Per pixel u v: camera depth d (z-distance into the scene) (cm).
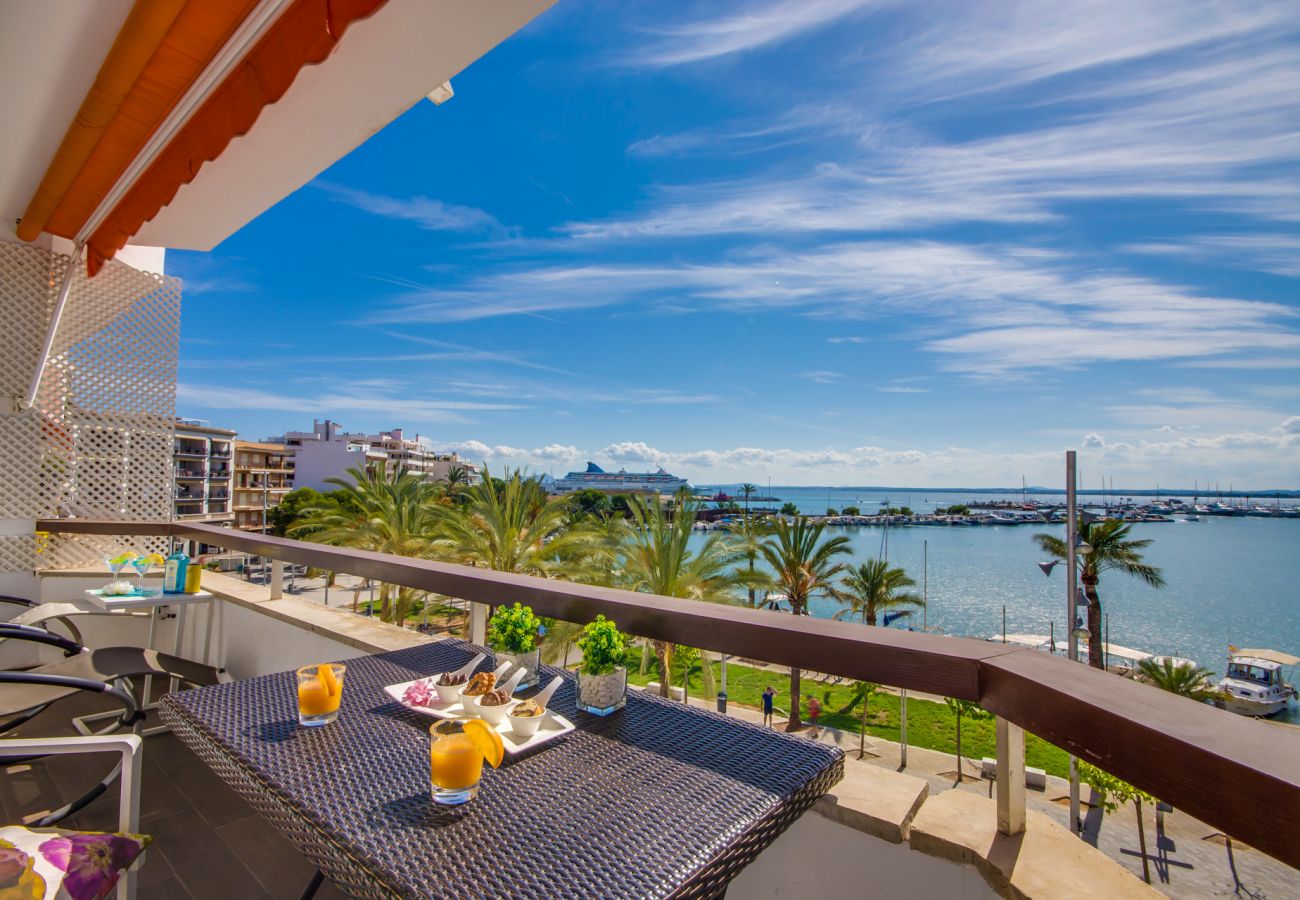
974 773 1955
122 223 297
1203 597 8256
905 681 117
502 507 2167
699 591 1798
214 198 313
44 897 100
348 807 93
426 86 212
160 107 212
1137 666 2777
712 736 124
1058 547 3025
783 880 133
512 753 112
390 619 2392
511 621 153
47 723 281
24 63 219
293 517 4859
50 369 423
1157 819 1432
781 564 2609
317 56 149
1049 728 91
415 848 83
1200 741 69
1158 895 95
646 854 82
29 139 276
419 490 3131
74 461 430
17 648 361
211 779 231
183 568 330
